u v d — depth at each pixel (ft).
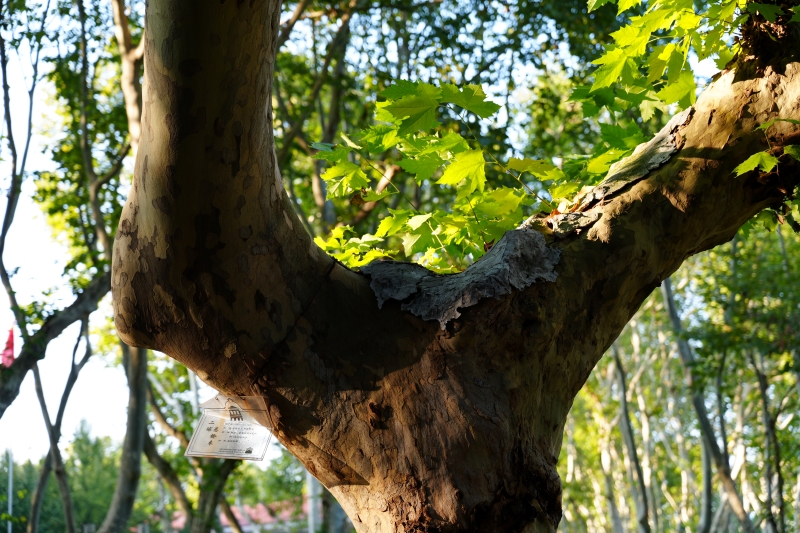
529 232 12.74
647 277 12.95
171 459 68.74
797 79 13.14
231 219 11.80
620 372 74.79
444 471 12.05
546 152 63.10
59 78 57.88
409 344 12.31
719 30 13.94
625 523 131.54
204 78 11.23
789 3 13.53
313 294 12.37
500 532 12.00
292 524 130.11
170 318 12.13
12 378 43.04
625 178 13.20
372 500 12.26
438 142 14.57
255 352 12.17
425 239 15.94
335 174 15.65
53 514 128.77
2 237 45.75
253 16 11.10
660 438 137.08
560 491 12.39
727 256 68.28
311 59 66.54
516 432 12.21
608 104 17.20
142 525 131.03
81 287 53.88
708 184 13.08
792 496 102.83
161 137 11.46
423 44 59.88
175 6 10.99
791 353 66.03
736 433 97.04
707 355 62.95
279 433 12.34
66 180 61.31
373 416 12.17
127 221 12.02
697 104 13.47
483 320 12.24
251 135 11.56
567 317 12.56
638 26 14.61
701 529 64.44
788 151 12.92
